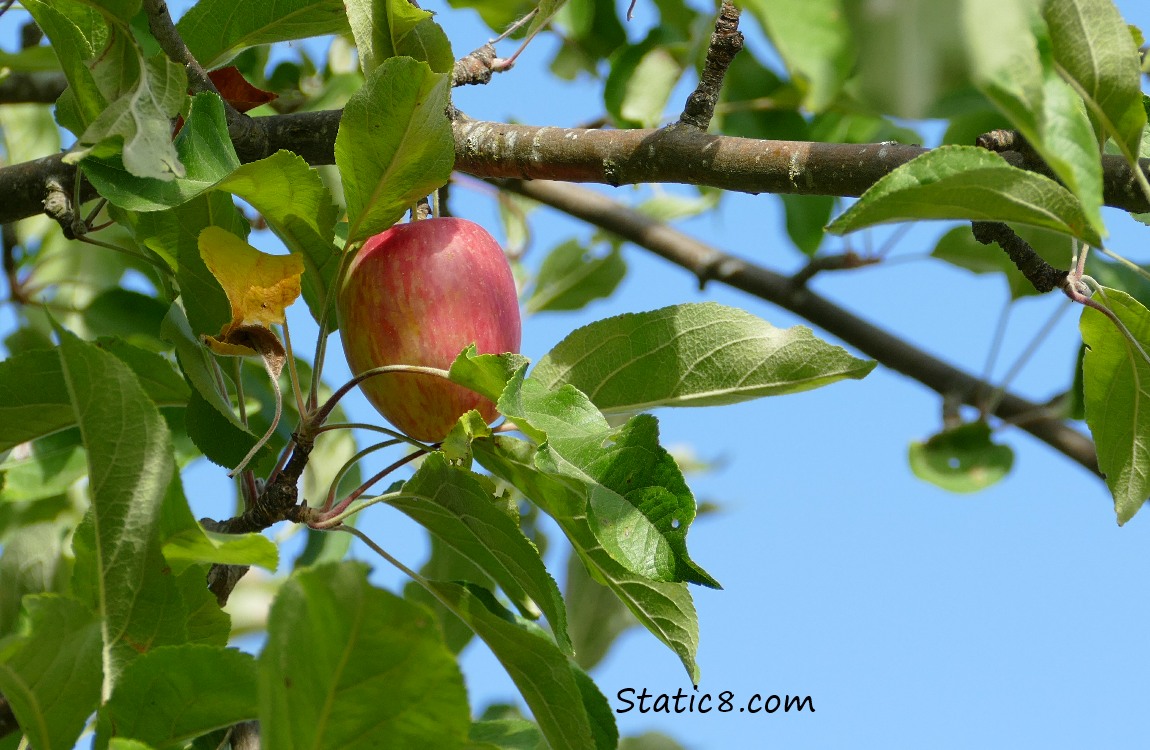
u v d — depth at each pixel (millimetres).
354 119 1532
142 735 1471
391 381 1581
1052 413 1973
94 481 1490
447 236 1593
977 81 1401
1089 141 1432
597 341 1595
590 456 1503
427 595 1785
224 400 1623
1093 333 1610
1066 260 1764
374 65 1603
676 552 1488
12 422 1586
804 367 1585
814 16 1244
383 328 1580
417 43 1602
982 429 1968
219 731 1565
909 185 1484
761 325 1589
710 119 1629
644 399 1601
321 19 1666
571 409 1524
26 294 1902
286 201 1559
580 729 1551
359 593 1409
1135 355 1604
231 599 1892
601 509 1493
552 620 1551
